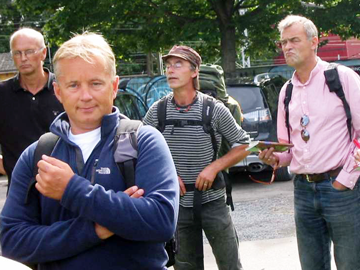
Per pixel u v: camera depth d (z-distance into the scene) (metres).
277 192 10.65
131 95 14.16
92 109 2.57
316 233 4.32
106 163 2.53
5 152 4.68
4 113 4.60
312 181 4.20
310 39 4.14
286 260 6.33
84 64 2.53
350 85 4.08
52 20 20.03
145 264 2.55
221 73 5.37
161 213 2.44
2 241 2.61
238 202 9.86
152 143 2.58
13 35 4.62
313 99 4.16
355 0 18.55
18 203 2.63
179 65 4.46
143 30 19.67
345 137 4.11
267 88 13.57
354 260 4.12
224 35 18.89
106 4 18.81
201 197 4.48
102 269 2.48
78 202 2.35
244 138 4.55
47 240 2.47
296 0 18.42
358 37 19.62
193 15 19.48
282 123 4.41
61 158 2.61
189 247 4.64
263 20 18.67
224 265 4.68
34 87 4.63
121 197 2.39
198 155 4.49
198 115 4.49
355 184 4.09
